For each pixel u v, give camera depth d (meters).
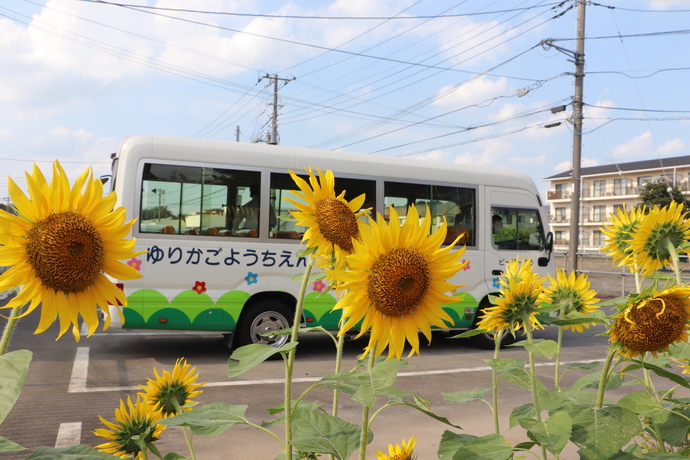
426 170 8.78
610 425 1.21
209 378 6.49
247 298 7.52
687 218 1.83
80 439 4.26
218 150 7.53
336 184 8.14
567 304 1.78
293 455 1.37
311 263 1.45
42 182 1.00
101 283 1.04
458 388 6.25
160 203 7.19
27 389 5.71
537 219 9.62
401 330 1.19
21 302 0.95
